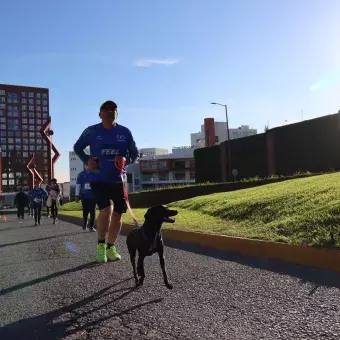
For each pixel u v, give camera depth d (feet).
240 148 173.68
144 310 14.53
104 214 22.45
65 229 45.75
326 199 27.99
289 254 20.51
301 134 135.95
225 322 12.89
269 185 47.85
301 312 13.23
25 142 377.91
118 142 21.81
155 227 16.83
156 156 329.11
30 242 34.53
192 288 16.83
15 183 370.32
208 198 49.80
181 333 12.28
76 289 17.76
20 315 14.83
